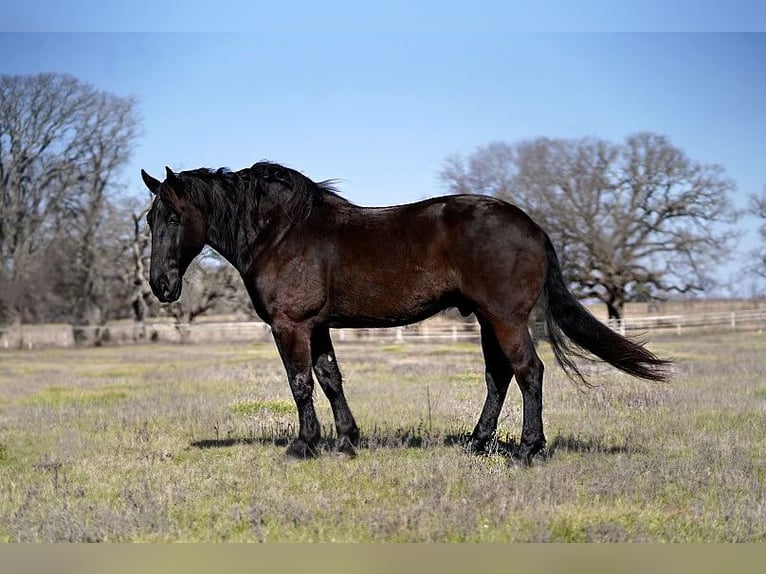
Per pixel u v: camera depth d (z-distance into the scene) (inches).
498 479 269.1
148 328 1822.1
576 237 1806.1
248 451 340.2
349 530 228.5
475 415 421.4
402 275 293.1
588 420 403.2
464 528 224.4
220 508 255.4
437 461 297.4
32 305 1871.3
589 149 1804.9
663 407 449.4
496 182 1790.1
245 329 1812.3
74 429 426.6
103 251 1877.5
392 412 445.1
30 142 1705.2
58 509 253.0
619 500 250.8
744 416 417.4
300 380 308.5
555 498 251.6
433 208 293.7
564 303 292.0
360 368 823.1
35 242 1838.1
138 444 370.6
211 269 1781.5
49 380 813.9
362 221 302.4
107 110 1770.4
